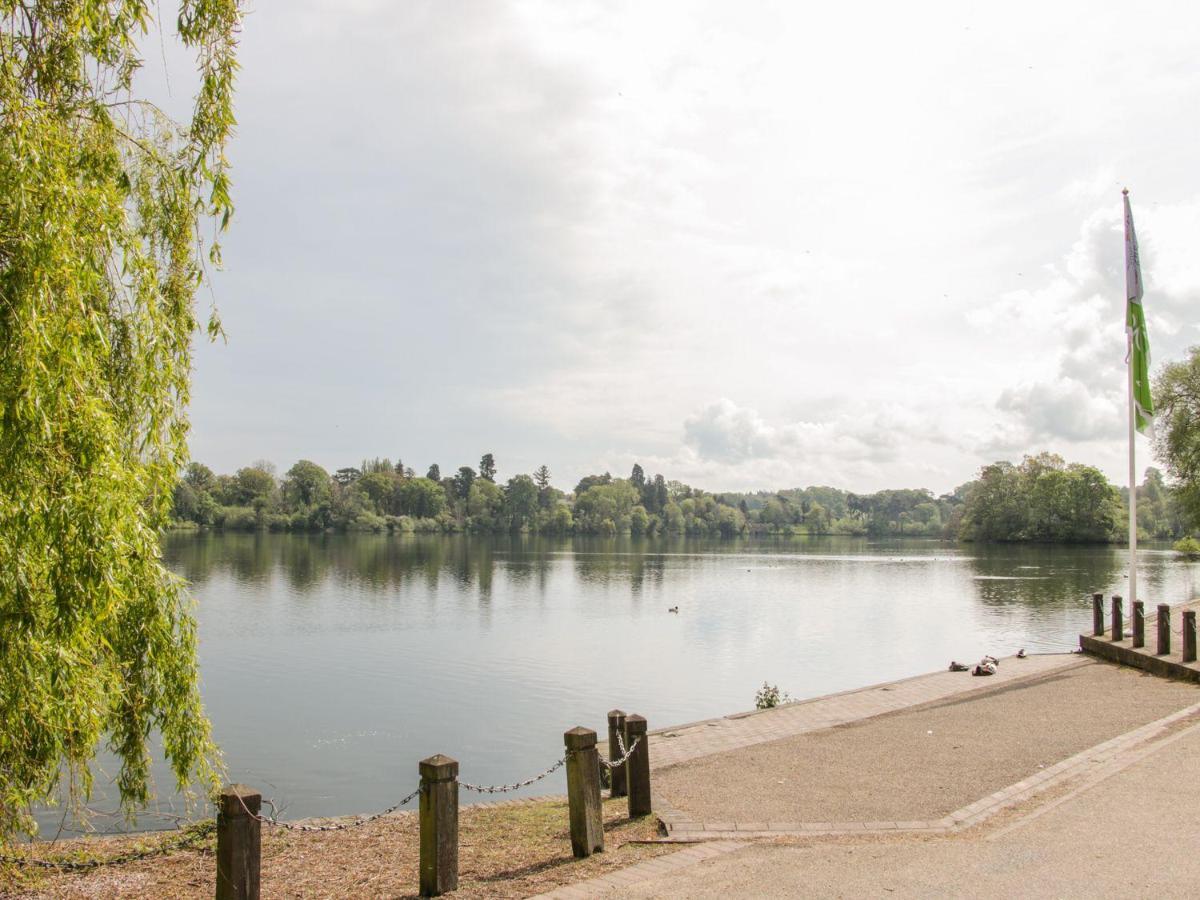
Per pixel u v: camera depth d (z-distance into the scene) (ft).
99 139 21.94
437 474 607.78
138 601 23.18
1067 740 37.55
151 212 24.54
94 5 21.71
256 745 63.62
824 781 32.48
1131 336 67.51
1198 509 165.68
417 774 56.54
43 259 18.65
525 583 208.33
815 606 157.89
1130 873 21.20
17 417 18.49
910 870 22.15
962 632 118.21
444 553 330.95
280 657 100.48
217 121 24.47
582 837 24.53
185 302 24.97
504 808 32.53
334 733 66.85
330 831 29.76
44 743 21.08
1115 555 312.50
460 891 22.00
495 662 97.71
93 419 19.67
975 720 43.24
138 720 24.09
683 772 34.81
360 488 499.92
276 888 23.29
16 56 20.18
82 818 24.20
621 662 98.07
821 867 22.65
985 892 20.36
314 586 183.42
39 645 19.44
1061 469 376.48
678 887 21.47
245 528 431.84
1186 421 163.63
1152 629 74.54
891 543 559.79
